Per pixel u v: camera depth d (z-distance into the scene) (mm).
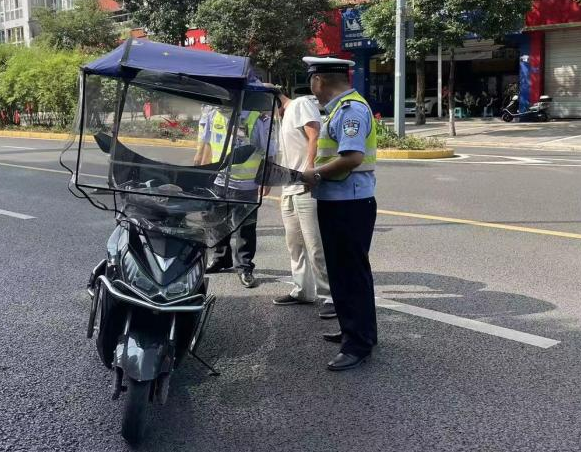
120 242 3543
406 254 6824
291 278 6145
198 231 3533
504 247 7008
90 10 37594
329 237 4117
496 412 3535
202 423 3463
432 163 14969
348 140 3873
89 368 4156
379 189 11102
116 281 3348
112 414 3555
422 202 9758
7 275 6203
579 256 6590
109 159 3611
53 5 55312
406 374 4035
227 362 4258
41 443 3244
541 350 4355
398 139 17266
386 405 3643
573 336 4586
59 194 10766
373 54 31266
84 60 26312
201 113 3748
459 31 19156
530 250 6863
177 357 3533
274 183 3676
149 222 3467
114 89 3545
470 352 4348
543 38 26766
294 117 4918
